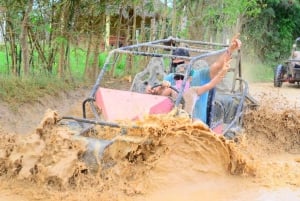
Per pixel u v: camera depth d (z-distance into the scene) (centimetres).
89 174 535
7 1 978
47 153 543
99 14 1165
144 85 717
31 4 989
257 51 2780
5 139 604
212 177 571
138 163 554
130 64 1302
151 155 559
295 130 846
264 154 788
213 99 716
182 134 564
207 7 1509
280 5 2816
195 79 687
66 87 1038
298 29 2981
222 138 580
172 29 1361
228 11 1468
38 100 922
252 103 880
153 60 734
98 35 1198
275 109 879
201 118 685
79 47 1212
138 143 546
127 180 542
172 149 562
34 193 517
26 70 1012
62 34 1094
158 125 558
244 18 2300
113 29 1318
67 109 969
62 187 523
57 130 563
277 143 837
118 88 1162
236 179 585
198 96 650
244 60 2566
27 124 848
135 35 1322
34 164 542
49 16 1075
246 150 731
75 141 547
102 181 533
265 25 2764
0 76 943
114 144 549
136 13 1351
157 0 1384
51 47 1092
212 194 537
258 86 1920
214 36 1766
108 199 507
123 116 609
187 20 1483
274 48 2856
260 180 588
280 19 2869
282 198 536
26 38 1013
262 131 846
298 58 1958
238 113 809
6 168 558
